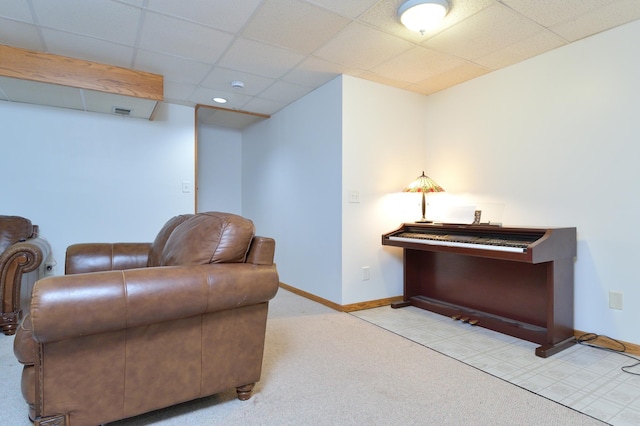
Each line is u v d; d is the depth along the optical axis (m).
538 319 2.50
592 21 2.20
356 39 2.46
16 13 2.13
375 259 3.32
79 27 2.30
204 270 1.44
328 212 3.30
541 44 2.51
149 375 1.37
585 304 2.41
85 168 3.57
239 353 1.58
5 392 1.68
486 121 3.07
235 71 3.04
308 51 2.65
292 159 3.92
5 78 2.61
